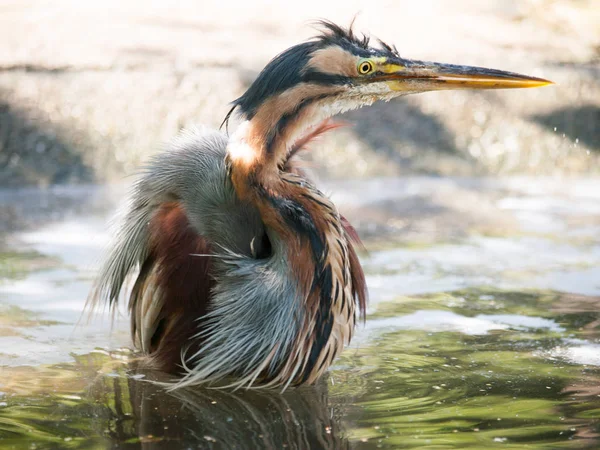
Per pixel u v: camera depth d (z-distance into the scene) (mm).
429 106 22562
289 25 24828
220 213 9766
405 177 20844
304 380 9586
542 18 26828
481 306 12062
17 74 21281
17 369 9805
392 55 10086
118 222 10516
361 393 9070
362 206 17797
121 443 7820
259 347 9508
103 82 21453
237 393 9289
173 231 9883
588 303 12133
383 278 13359
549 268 13883
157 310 10047
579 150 22312
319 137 10883
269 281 9531
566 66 24281
